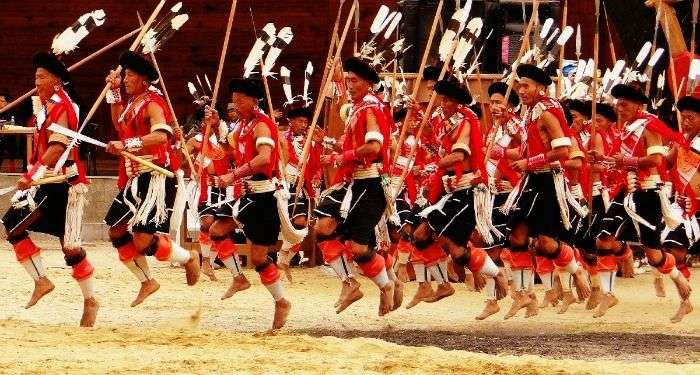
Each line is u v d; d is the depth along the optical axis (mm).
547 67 24625
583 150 20359
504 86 21391
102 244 33375
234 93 18031
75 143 17047
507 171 21578
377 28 21031
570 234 20656
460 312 21078
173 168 17719
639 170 20406
